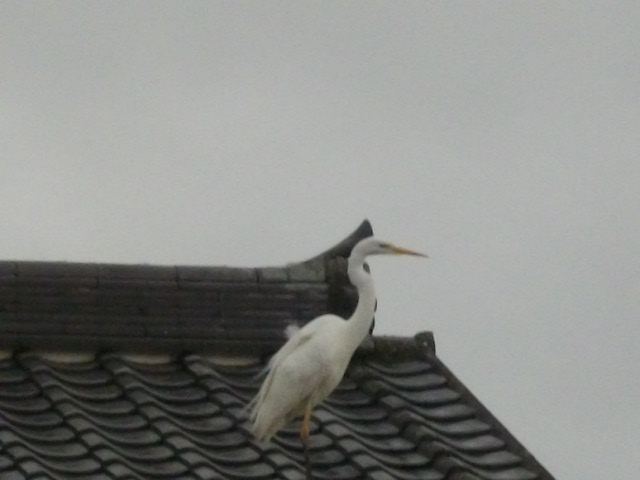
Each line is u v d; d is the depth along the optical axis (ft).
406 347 52.75
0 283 49.08
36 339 48.88
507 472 46.44
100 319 49.83
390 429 48.29
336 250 53.21
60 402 46.42
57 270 49.75
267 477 44.47
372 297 46.50
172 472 43.78
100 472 43.14
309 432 47.47
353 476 45.16
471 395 50.31
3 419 45.06
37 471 41.91
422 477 45.42
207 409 47.78
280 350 46.52
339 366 45.52
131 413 46.88
